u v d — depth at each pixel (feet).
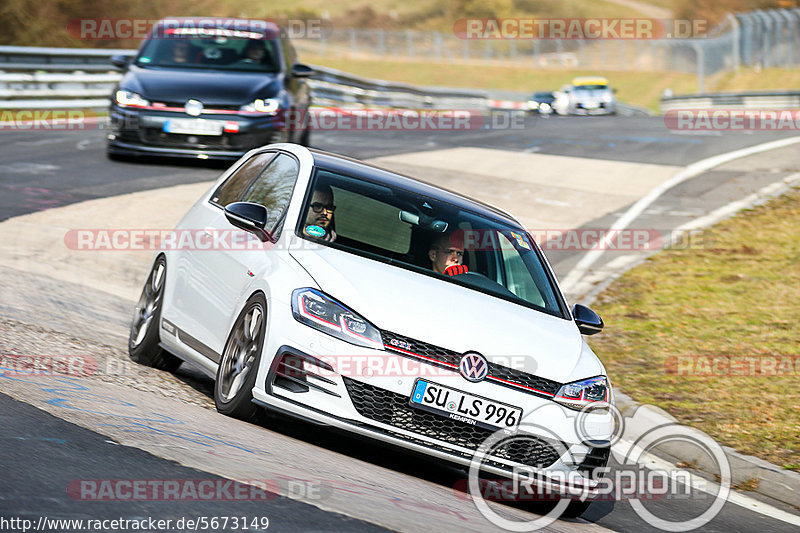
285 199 70.69
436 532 43.83
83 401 56.80
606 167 241.14
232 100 171.94
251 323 62.90
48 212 139.74
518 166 235.20
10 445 44.80
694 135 318.86
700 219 185.68
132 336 81.56
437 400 58.34
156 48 184.75
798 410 92.58
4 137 210.18
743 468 79.15
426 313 61.05
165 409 60.03
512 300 68.69
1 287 97.35
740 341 115.24
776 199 204.03
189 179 172.24
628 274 145.69
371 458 63.16
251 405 61.72
